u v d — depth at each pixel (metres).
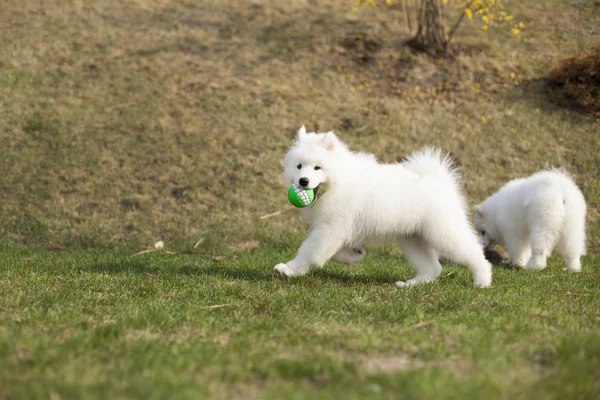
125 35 16.42
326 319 4.80
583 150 12.70
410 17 17.81
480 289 6.29
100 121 13.15
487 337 4.16
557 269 8.50
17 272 6.81
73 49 15.66
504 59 15.60
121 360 3.50
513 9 17.86
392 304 5.30
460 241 6.54
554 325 4.66
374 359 3.72
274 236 10.60
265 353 3.75
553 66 15.00
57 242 10.05
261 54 15.95
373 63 15.70
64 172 11.76
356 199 6.47
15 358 3.47
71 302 5.22
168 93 14.20
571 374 3.38
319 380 3.34
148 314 4.70
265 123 13.46
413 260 6.98
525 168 12.42
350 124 13.54
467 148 12.95
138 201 11.27
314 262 6.60
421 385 3.09
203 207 11.27
